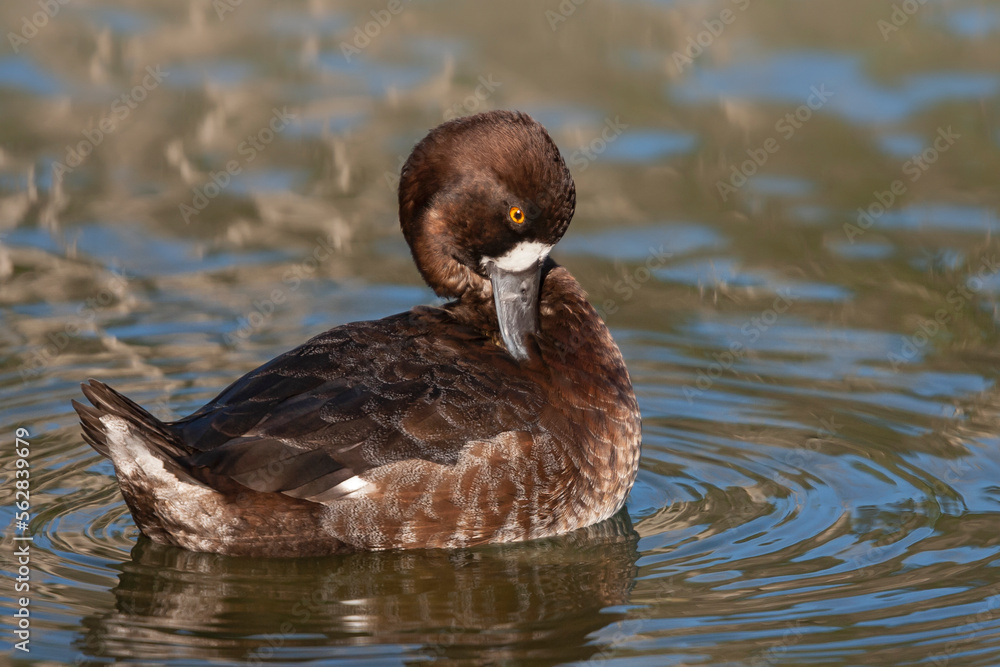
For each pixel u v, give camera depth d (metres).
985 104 18.11
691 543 9.75
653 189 16.70
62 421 11.62
